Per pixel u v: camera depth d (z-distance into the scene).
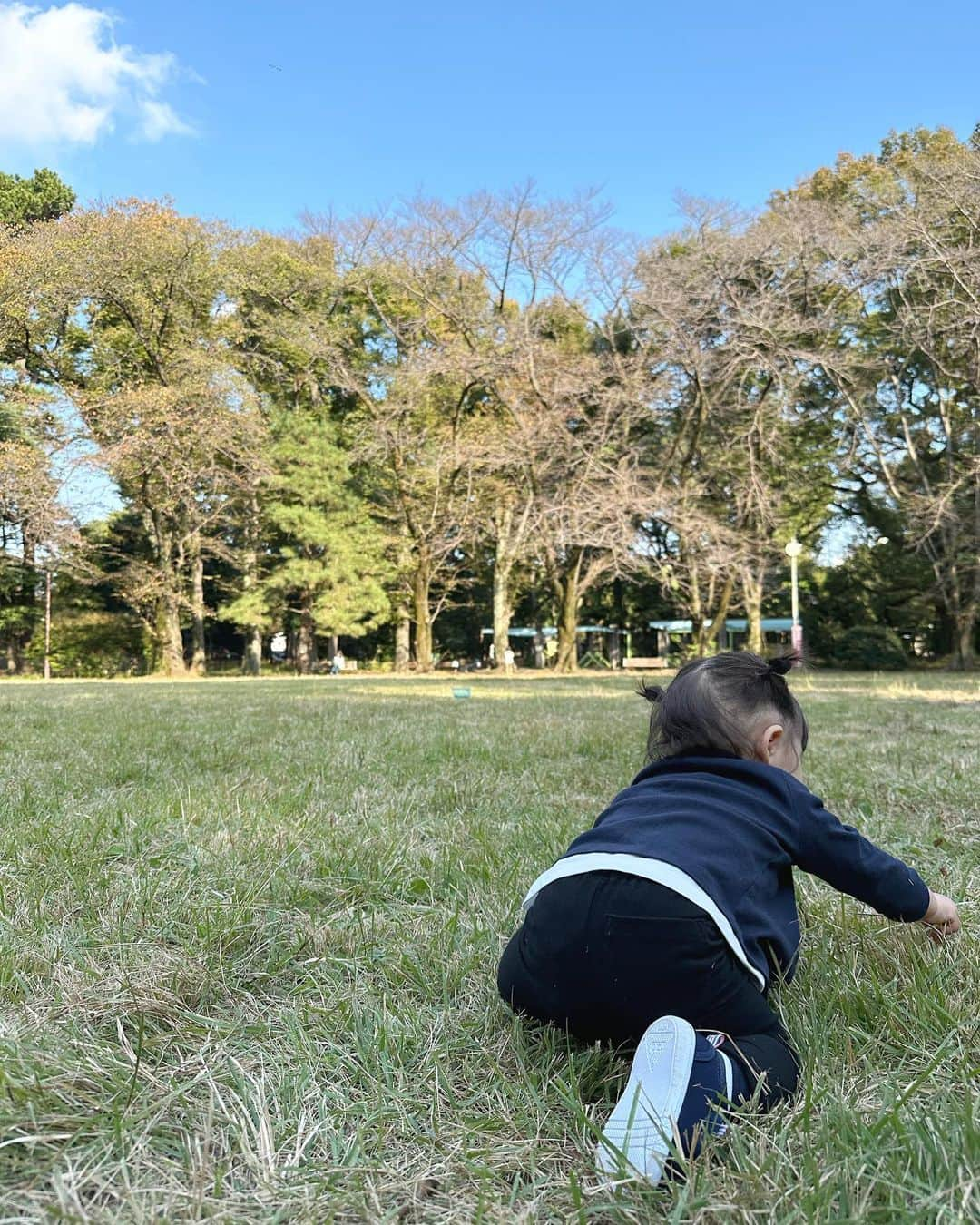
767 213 23.16
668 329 22.89
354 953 2.04
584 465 23.84
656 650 40.91
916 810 3.68
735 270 22.56
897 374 25.25
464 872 2.68
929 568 27.36
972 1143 1.16
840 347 25.16
